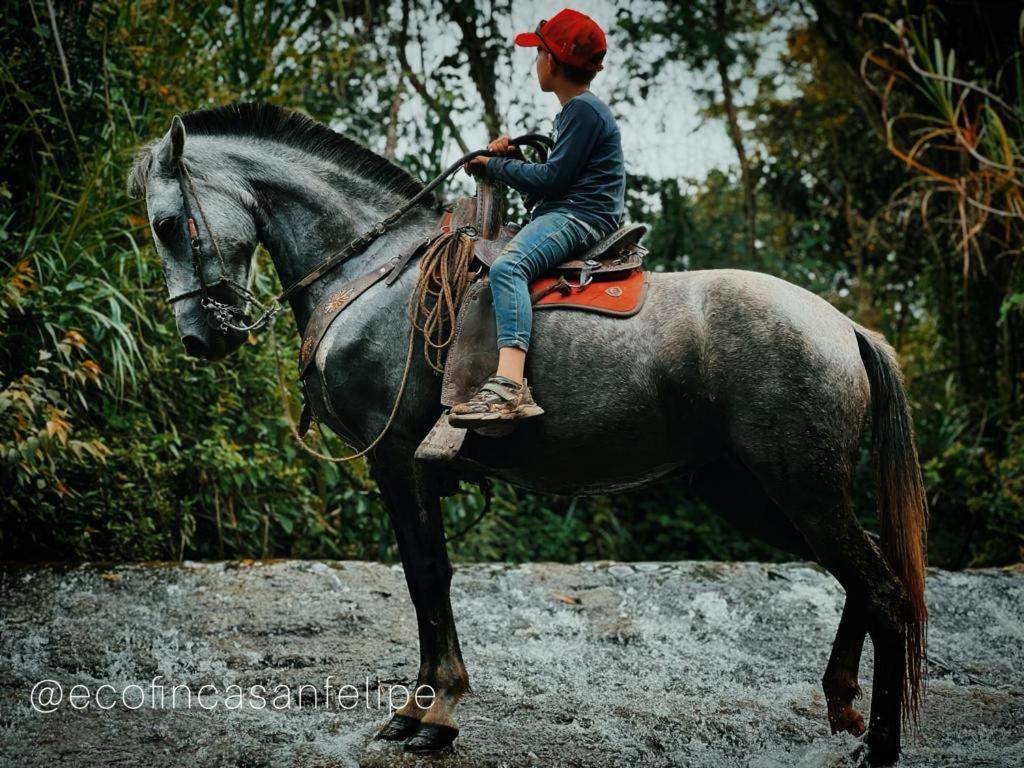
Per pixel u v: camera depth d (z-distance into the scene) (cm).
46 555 500
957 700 382
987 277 819
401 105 751
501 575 502
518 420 308
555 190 327
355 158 358
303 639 423
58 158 577
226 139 355
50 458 465
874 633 300
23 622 418
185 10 638
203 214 339
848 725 319
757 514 350
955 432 802
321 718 349
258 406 593
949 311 870
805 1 932
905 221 820
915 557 312
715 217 973
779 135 1095
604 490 339
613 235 329
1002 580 520
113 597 445
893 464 319
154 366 543
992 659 436
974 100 796
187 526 536
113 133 559
